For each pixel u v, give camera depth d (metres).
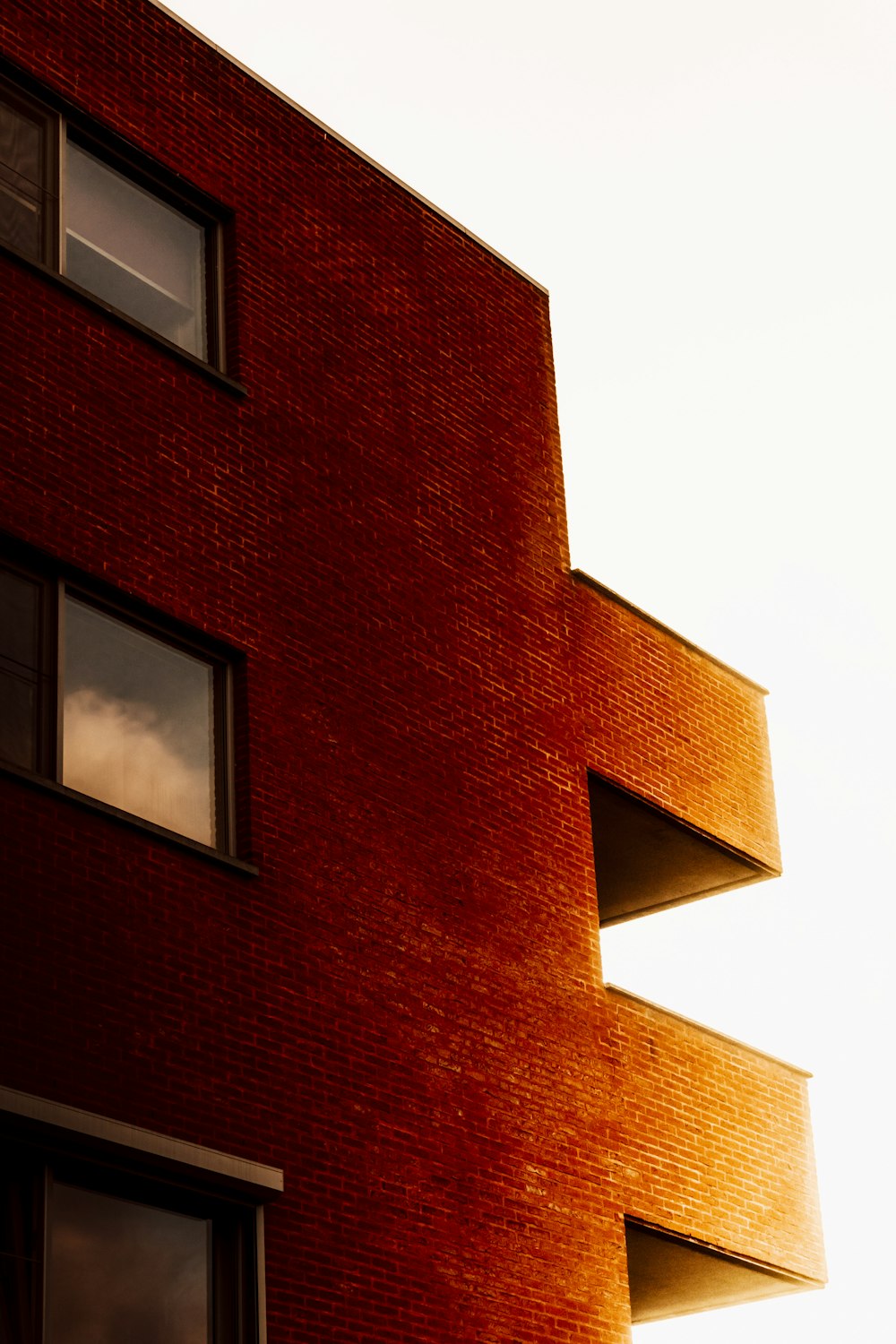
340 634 15.98
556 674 17.95
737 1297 18.23
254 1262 13.09
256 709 14.98
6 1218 12.03
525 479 18.69
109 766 13.99
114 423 14.97
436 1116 14.80
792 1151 17.89
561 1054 16.12
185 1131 13.01
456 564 17.45
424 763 16.17
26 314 14.73
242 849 14.47
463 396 18.44
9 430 14.20
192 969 13.56
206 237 16.86
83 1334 12.15
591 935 16.98
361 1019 14.59
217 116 17.22
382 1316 13.68
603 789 18.08
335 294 17.56
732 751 19.55
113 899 13.29
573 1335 14.98
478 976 15.73
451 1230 14.47
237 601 15.25
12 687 13.60
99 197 16.05
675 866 19.47
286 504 16.08
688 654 19.56
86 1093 12.56
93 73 16.27
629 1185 16.14
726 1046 17.78
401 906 15.37
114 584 14.39
